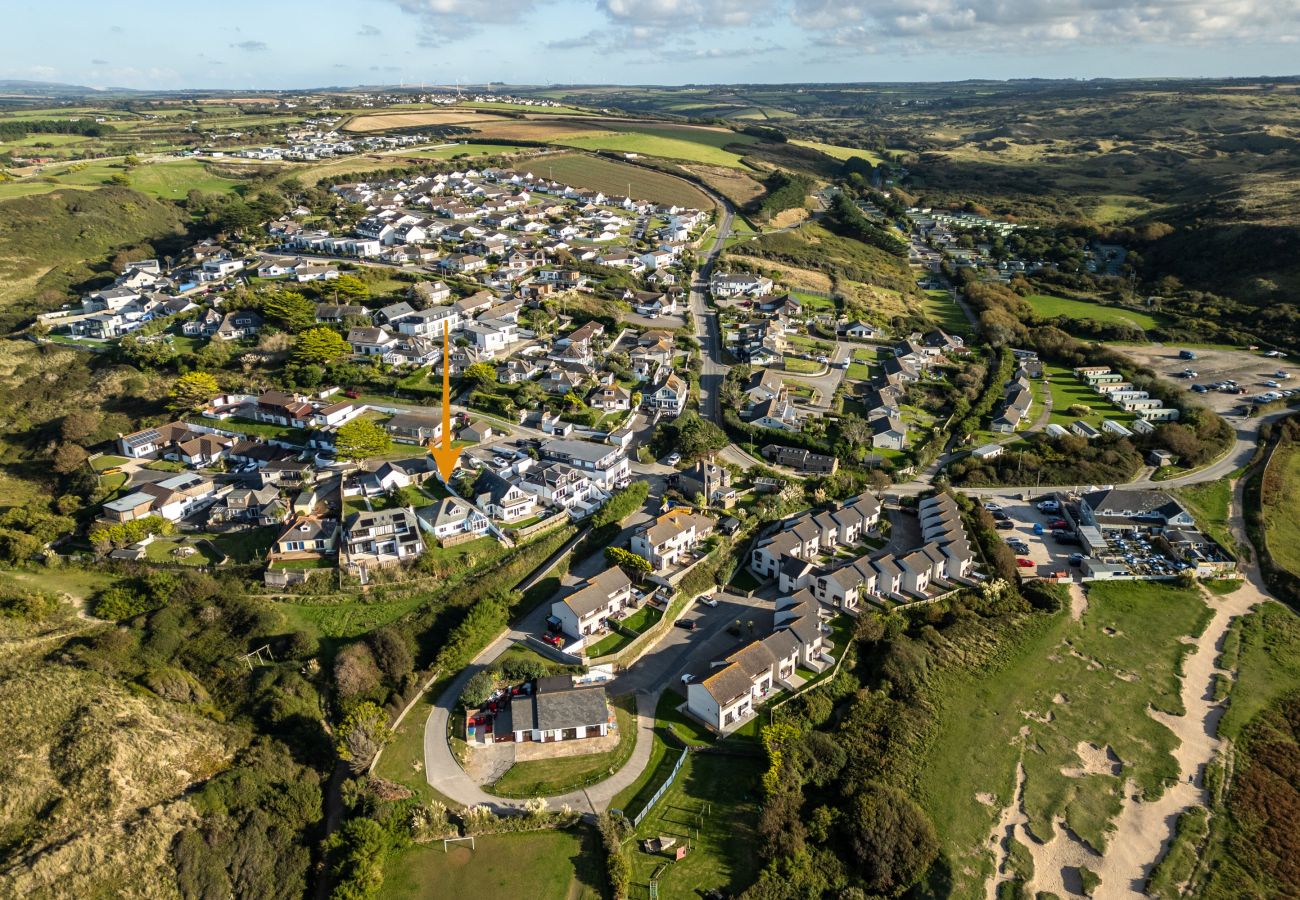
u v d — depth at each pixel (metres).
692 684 87.62
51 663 88.75
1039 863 74.12
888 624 102.12
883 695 91.69
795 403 161.50
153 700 86.50
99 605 99.69
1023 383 175.38
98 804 71.75
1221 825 78.25
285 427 140.50
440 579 107.19
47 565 108.56
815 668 94.94
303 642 95.06
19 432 146.12
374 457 131.12
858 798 77.19
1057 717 91.25
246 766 78.31
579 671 91.56
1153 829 77.94
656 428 149.12
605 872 69.88
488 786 78.12
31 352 169.88
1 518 115.81
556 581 107.62
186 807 72.44
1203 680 97.56
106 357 167.00
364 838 70.56
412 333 173.62
